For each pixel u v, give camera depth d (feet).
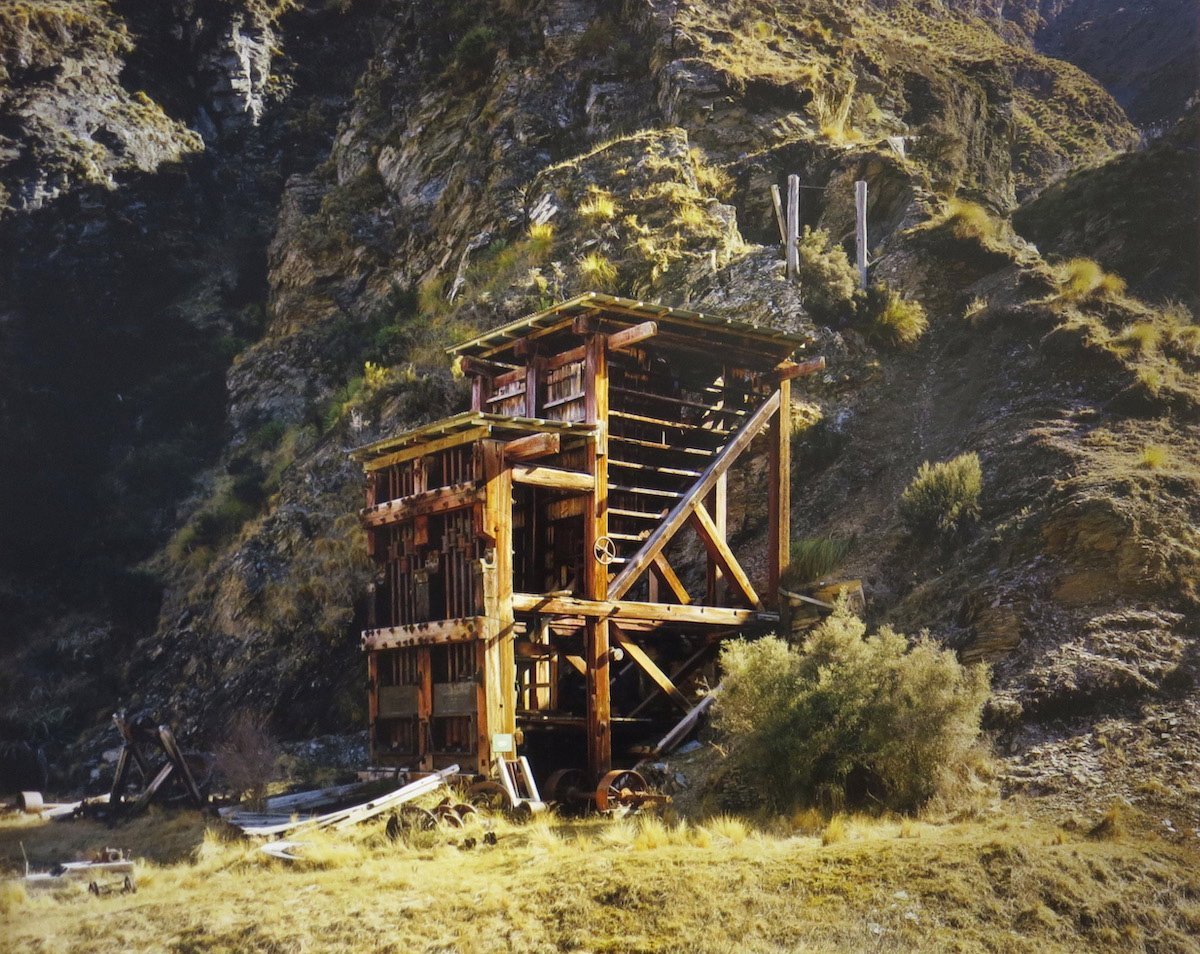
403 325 120.47
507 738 63.16
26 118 150.10
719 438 80.02
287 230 147.64
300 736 91.66
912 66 164.35
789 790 55.01
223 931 44.91
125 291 147.54
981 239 101.55
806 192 118.52
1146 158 116.98
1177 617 61.11
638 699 76.33
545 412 73.97
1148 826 48.47
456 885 47.65
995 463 78.89
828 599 73.61
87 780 96.02
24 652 111.75
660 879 44.57
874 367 93.45
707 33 134.72
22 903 50.60
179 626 105.81
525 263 110.52
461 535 66.64
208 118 167.94
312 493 103.91
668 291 104.78
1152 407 79.82
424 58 150.30
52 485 128.98
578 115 131.44
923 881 43.04
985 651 63.00
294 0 180.24
